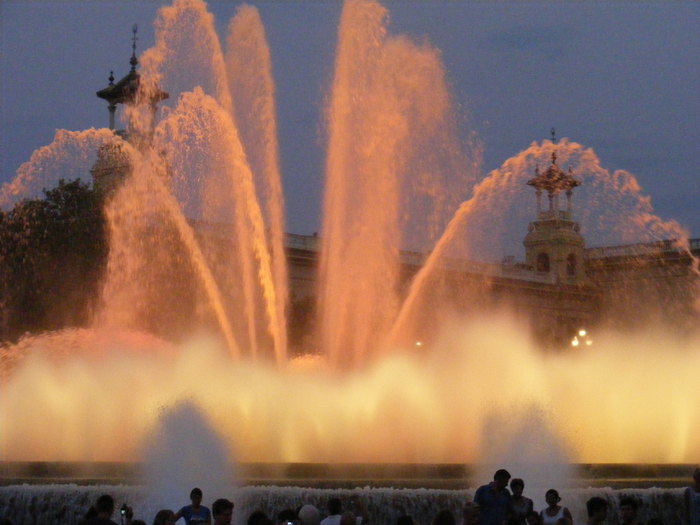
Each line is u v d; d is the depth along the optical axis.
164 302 64.25
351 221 56.12
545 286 112.56
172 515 15.47
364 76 52.97
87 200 63.62
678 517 24.78
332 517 16.69
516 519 16.31
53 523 22.58
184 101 55.41
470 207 65.69
